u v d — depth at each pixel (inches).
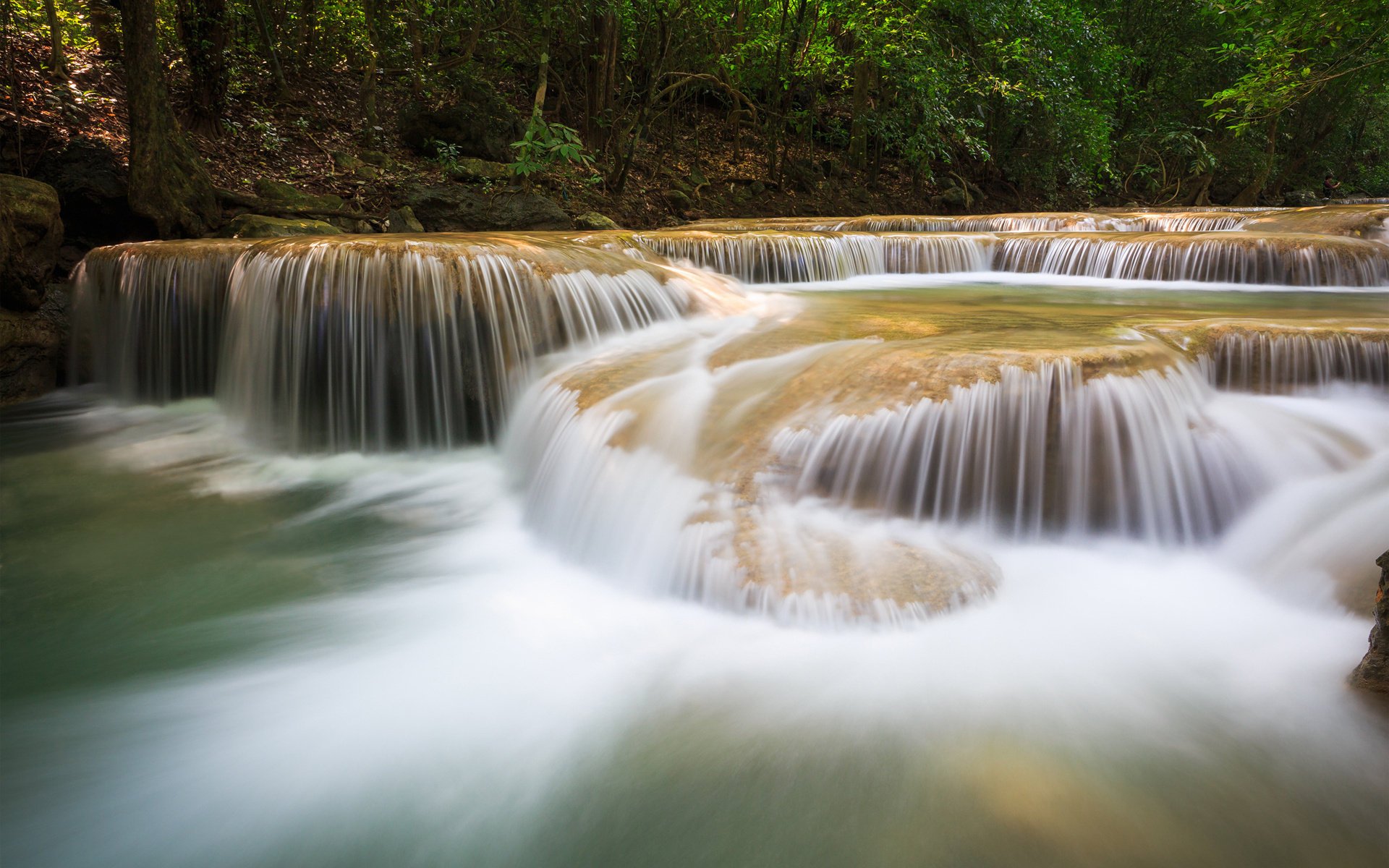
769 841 79.7
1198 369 152.3
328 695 104.3
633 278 236.1
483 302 203.6
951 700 97.0
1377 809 79.1
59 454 203.3
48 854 80.1
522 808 85.1
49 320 248.4
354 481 188.1
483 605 127.4
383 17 488.1
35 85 331.0
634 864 78.6
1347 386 152.9
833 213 676.1
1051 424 131.4
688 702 100.2
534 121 472.1
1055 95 710.5
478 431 208.5
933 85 617.6
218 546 151.1
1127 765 85.9
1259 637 107.3
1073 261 367.9
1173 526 132.3
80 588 134.0
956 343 156.1
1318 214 398.6
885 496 132.0
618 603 125.0
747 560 116.4
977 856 75.8
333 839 82.0
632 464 140.3
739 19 601.3
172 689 105.9
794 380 153.6
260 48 459.2
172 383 235.3
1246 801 80.4
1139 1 917.2
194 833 82.7
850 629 107.4
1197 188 975.0
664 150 634.8
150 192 309.7
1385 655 87.8
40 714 100.5
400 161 469.4
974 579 115.9
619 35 557.9
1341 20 380.8
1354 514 119.5
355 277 203.0
